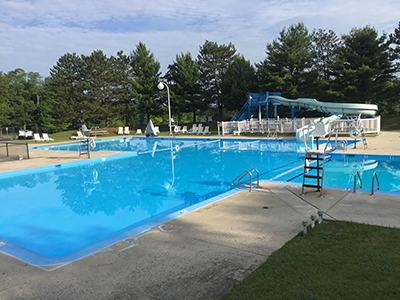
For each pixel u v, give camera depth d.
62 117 40.59
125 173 12.57
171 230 5.16
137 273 3.71
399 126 26.31
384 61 30.45
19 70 78.31
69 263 4.09
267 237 4.63
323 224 5.00
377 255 3.73
